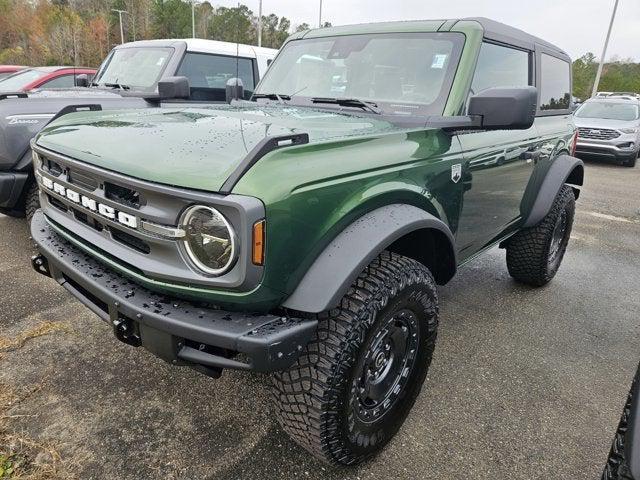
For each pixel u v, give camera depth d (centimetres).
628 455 139
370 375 211
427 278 218
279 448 227
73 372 272
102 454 217
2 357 281
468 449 235
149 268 174
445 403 267
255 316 172
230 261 158
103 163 188
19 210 416
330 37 328
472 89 274
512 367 307
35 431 228
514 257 415
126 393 257
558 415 263
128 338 185
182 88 402
